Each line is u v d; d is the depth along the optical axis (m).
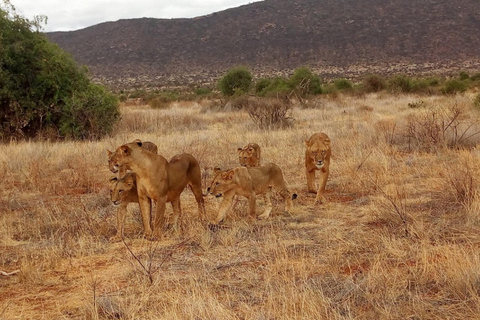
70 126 21.72
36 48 21.86
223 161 14.63
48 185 12.43
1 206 10.68
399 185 10.89
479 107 24.53
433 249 7.02
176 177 8.75
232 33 181.38
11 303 6.23
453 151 14.11
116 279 6.81
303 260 6.85
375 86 48.03
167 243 8.22
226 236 8.11
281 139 18.11
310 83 42.69
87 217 9.23
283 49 165.88
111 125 22.39
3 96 21.03
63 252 7.84
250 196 9.05
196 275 6.76
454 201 9.39
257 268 6.90
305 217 9.29
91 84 23.09
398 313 5.40
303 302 5.51
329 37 168.25
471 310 5.34
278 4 195.12
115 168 9.06
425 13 174.25
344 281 6.26
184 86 121.69
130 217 9.73
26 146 17.56
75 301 6.20
